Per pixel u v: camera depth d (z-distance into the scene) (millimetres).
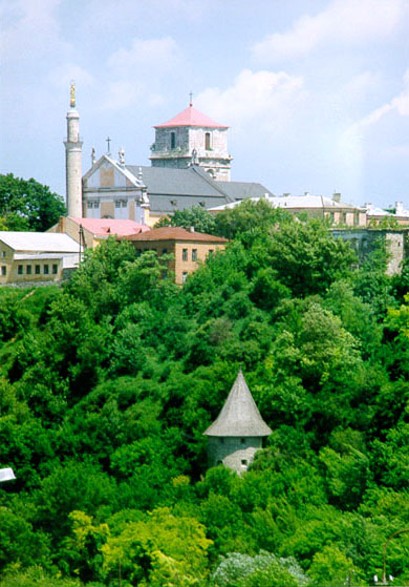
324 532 121250
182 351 199125
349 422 162500
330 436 159500
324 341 176000
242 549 124625
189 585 116750
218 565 118812
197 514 136500
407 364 172125
